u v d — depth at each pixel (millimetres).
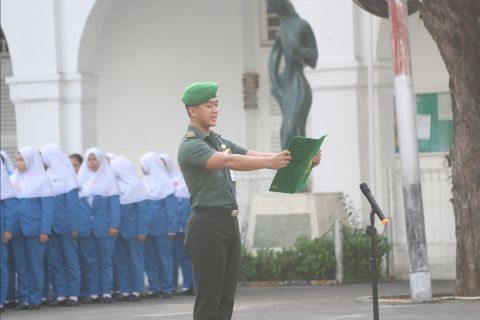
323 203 27062
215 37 34938
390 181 27656
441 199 27297
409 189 19312
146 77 35406
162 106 35344
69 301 23578
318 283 25938
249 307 20141
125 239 24547
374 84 28391
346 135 28453
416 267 19344
